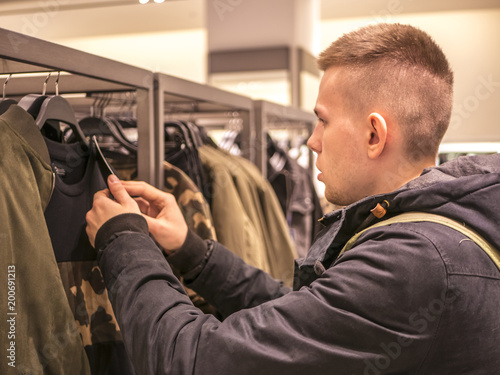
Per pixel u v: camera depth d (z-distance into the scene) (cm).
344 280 76
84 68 100
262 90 458
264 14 426
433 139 90
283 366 74
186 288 136
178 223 115
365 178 91
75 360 91
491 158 88
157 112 127
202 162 159
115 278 88
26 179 86
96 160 109
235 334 77
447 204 79
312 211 263
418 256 74
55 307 87
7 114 86
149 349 79
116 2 477
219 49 438
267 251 178
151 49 523
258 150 199
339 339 74
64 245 100
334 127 93
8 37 83
